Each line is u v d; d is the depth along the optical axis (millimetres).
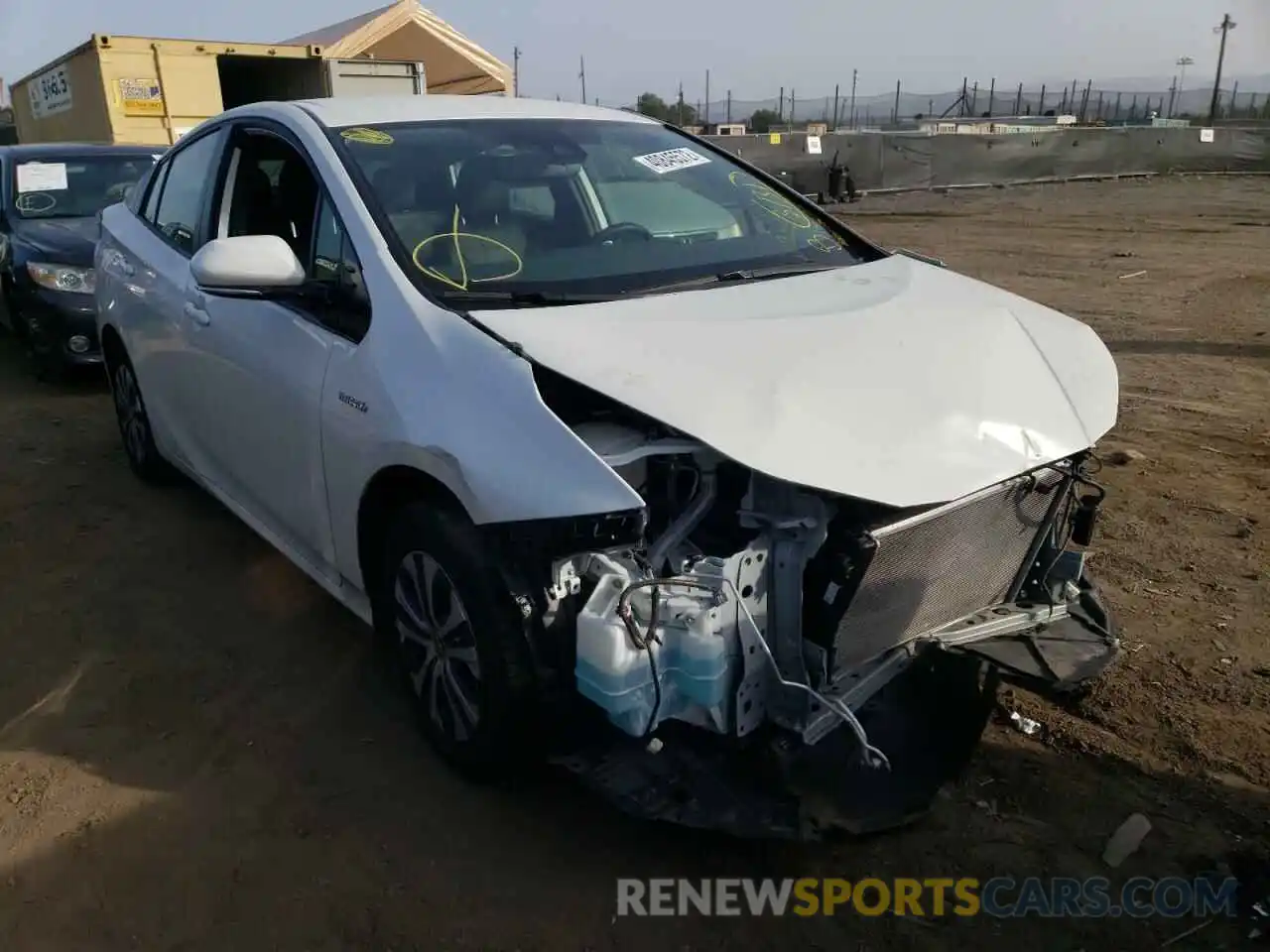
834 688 2506
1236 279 11438
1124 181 27594
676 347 2549
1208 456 5602
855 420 2434
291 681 3471
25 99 18578
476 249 3084
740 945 2447
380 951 2416
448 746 2889
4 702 3361
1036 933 2484
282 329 3311
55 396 6863
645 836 2770
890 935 2479
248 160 3840
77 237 7090
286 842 2744
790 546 2373
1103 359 3074
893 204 21719
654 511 2531
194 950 2418
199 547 4488
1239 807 2873
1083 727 3217
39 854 2701
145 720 3264
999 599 2930
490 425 2473
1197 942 2459
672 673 2342
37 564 4332
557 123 3842
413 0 16125
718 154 4113
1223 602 3969
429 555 2756
